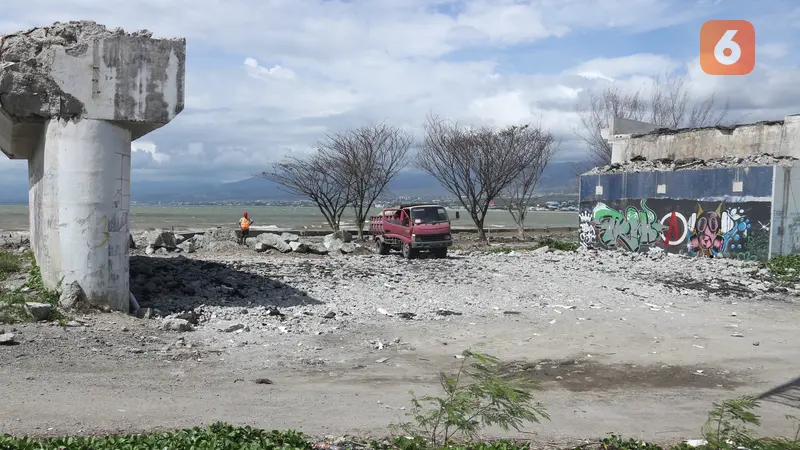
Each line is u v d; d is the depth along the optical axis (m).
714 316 14.73
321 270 20.19
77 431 6.50
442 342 11.73
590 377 9.68
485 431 7.09
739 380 9.64
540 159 42.53
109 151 12.56
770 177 22.83
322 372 9.51
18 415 6.86
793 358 10.99
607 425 7.48
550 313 14.63
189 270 17.77
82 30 12.45
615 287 18.14
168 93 12.78
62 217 12.32
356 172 38.50
